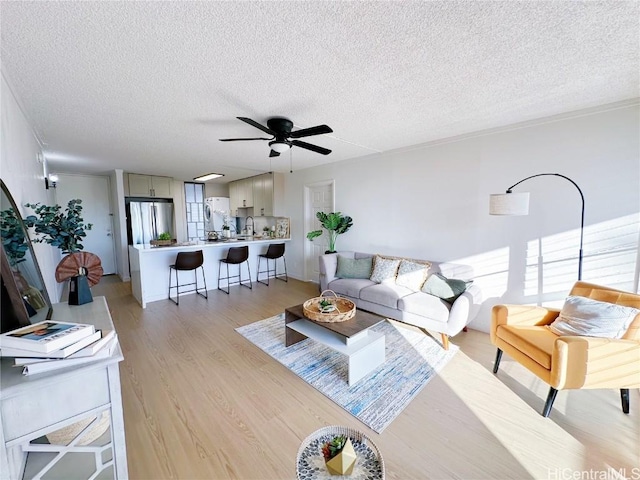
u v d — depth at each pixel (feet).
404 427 5.88
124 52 5.23
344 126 9.74
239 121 8.96
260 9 4.16
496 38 4.95
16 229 4.69
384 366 8.25
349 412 6.33
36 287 5.12
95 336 3.97
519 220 9.71
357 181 15.03
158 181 20.77
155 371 7.92
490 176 10.26
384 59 5.59
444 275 11.06
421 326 9.78
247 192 22.66
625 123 7.75
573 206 8.67
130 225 19.48
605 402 6.57
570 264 8.82
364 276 13.24
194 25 4.51
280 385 7.34
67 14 4.17
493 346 9.51
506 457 5.13
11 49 5.02
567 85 6.83
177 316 12.24
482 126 9.92
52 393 3.43
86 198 19.83
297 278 19.54
